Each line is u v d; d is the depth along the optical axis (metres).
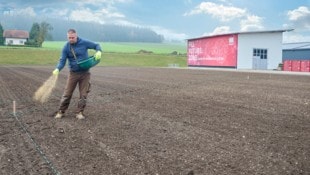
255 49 50.09
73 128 7.95
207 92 14.77
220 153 6.02
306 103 11.48
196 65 59.34
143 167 5.39
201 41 57.56
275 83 19.88
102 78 24.81
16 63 70.44
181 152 6.09
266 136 7.13
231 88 16.59
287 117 9.09
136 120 8.77
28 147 6.51
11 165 5.56
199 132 7.49
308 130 7.65
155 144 6.59
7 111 10.32
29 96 14.07
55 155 6.02
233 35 50.91
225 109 10.34
